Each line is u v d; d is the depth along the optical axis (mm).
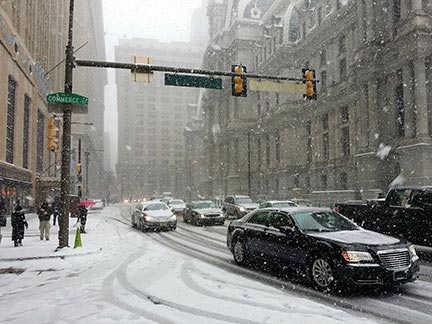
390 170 34406
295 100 57031
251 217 10336
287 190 57312
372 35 36094
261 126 69125
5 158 26500
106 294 7293
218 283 8070
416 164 30547
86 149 98562
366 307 6430
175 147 183625
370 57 35625
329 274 7359
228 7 82500
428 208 10930
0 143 25516
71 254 11859
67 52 13047
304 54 54406
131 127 180750
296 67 57281
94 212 48500
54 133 27891
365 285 7062
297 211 9023
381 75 35625
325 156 49344
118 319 5766
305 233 8125
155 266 10039
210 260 11133
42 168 43062
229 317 5812
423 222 11016
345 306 6508
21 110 31500
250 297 6945
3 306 6723
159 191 179375
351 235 7770
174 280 8352
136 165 178625
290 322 5574
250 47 75438
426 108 30859
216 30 90062
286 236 8523
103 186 170625
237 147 74938
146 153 180375
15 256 11672
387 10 35594
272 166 63344
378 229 12391
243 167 72750
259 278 8703
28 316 6051
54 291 7723
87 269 9977
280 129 60062
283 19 61844
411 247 7566
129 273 9195
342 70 45344
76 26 95562
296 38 58688
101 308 6375
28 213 32375
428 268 9500
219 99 87375
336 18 44688
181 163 182750
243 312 6051
